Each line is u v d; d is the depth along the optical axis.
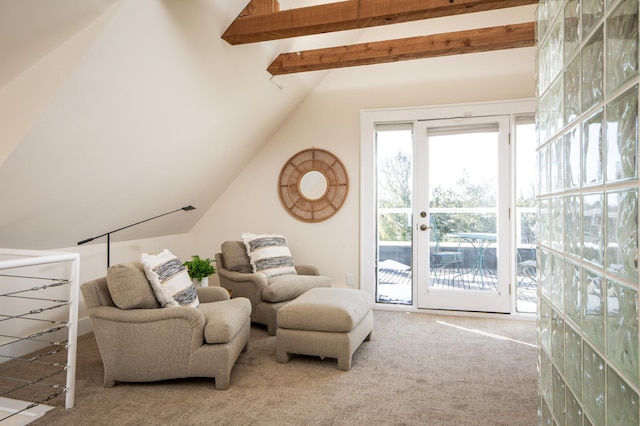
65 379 2.42
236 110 3.40
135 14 1.96
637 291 0.59
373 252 4.19
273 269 3.77
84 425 1.90
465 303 3.93
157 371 2.29
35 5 1.66
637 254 0.58
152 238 4.14
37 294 3.00
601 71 0.72
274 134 4.50
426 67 4.07
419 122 4.05
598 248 0.74
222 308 2.60
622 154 0.63
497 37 3.09
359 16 2.46
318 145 4.38
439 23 4.13
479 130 3.90
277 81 3.60
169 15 2.14
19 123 2.00
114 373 2.30
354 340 2.65
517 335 3.29
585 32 0.80
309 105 4.40
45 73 1.96
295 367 2.62
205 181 4.03
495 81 3.90
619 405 0.65
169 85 2.53
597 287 0.75
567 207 0.92
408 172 4.14
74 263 2.10
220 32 2.61
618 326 0.65
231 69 2.95
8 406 2.08
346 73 4.29
